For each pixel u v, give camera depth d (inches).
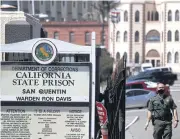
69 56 754.8
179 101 2903.5
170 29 6712.6
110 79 979.9
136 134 1455.5
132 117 2117.4
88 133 663.8
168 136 901.2
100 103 710.5
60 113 664.4
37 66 661.3
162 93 906.1
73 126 664.4
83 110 661.9
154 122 907.4
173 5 6530.5
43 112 665.0
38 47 657.6
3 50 658.2
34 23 1141.7
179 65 6550.2
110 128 791.1
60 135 665.0
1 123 667.4
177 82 4244.6
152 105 906.7
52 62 658.8
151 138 1359.5
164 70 4249.5
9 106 665.0
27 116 666.8
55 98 662.5
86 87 659.4
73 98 660.7
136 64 7377.0
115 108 791.7
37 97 664.4
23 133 668.1
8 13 1045.2
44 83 662.5
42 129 666.8
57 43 657.0
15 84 663.8
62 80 660.1
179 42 6550.2
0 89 663.8
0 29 1037.2
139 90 2687.0
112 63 4522.6
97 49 716.7
